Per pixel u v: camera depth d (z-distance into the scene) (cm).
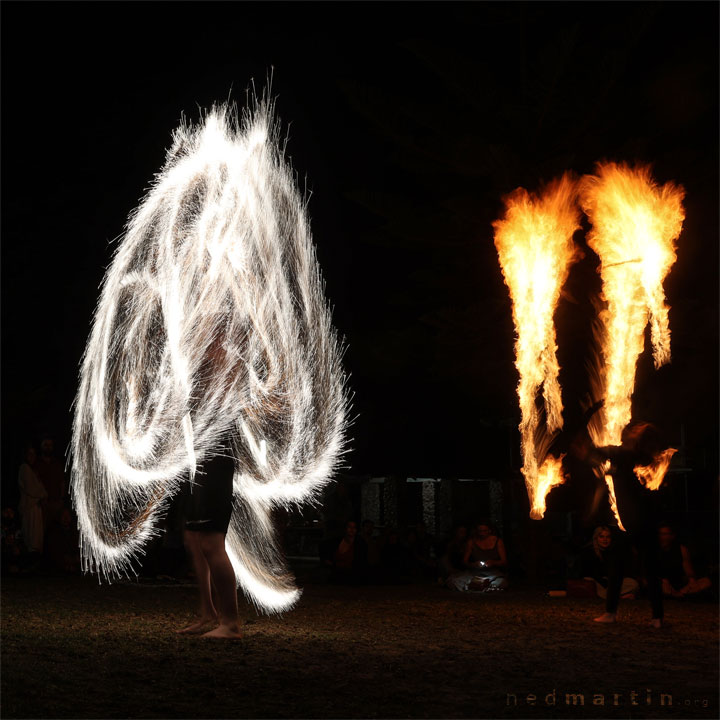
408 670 661
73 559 1583
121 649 739
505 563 1381
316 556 2147
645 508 920
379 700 566
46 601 1114
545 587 1468
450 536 1605
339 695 578
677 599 1207
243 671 650
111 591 1266
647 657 729
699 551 1552
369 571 1463
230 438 821
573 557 1603
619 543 954
